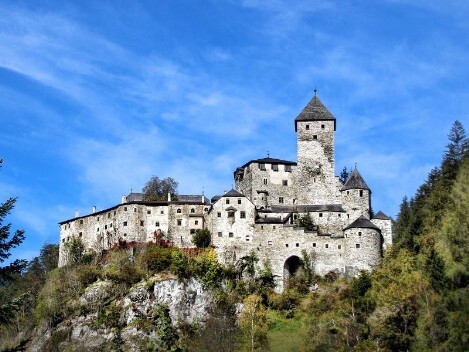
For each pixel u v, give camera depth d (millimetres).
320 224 150375
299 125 165125
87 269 145750
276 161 161625
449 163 138500
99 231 158250
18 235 41562
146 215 154000
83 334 132125
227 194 150000
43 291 145000
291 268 145625
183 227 153625
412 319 105938
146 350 127562
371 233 142500
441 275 97562
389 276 126438
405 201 156750
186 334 131750
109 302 137000
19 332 134500
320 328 120312
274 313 134000
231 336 125500
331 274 141250
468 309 86000
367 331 114125
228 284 141125
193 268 141250
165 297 137250
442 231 101125
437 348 89125
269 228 146500
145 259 143375
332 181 160500
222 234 147250
